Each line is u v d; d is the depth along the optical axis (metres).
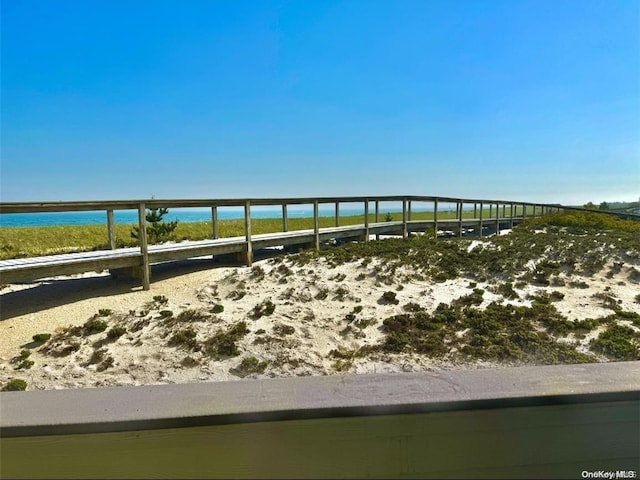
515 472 0.91
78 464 0.84
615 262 7.94
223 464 0.86
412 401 0.88
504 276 7.39
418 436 0.89
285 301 6.02
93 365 4.21
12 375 3.93
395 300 6.15
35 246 11.77
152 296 6.14
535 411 0.92
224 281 6.95
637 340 4.70
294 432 0.87
